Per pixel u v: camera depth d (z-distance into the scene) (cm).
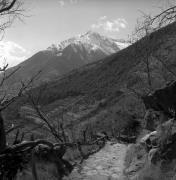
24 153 791
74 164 1354
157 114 1591
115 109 4069
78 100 10250
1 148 722
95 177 1193
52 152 1001
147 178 996
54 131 1305
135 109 3061
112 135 2591
